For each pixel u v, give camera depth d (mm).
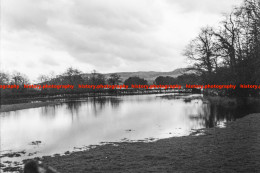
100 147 18250
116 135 23312
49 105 67500
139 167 11562
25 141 23234
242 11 34969
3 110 56250
